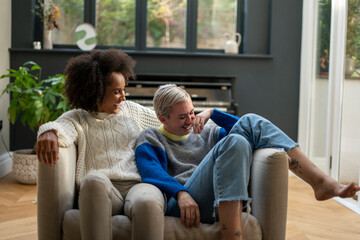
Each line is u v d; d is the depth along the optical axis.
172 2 4.29
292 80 4.21
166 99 1.66
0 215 2.64
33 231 2.36
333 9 3.35
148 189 1.42
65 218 1.43
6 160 3.81
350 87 3.06
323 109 3.59
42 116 3.34
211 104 3.58
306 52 4.05
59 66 4.00
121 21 4.27
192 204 1.43
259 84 4.20
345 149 3.13
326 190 1.53
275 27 4.16
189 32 4.30
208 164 1.50
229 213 1.38
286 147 1.56
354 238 2.38
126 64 1.81
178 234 1.41
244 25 4.26
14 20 3.99
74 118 1.70
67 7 4.20
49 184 1.43
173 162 1.67
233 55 4.11
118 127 1.77
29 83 3.42
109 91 1.75
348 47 3.11
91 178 1.32
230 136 1.48
